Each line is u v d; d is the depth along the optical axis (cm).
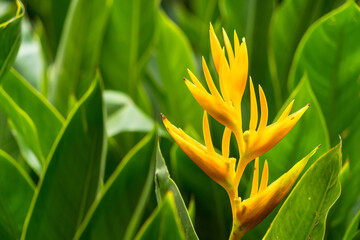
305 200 105
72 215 122
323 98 137
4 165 127
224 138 100
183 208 107
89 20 162
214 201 137
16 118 135
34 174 142
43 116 137
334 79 136
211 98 99
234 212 101
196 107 173
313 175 104
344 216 131
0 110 156
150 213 130
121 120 143
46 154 139
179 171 136
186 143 100
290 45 171
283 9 168
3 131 157
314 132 125
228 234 138
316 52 137
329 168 104
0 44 116
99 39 167
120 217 120
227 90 100
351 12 132
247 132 100
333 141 137
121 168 118
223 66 99
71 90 167
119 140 164
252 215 101
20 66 166
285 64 173
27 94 136
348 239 122
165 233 101
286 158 126
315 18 169
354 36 134
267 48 168
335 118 137
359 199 136
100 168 121
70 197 121
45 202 120
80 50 165
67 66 164
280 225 106
